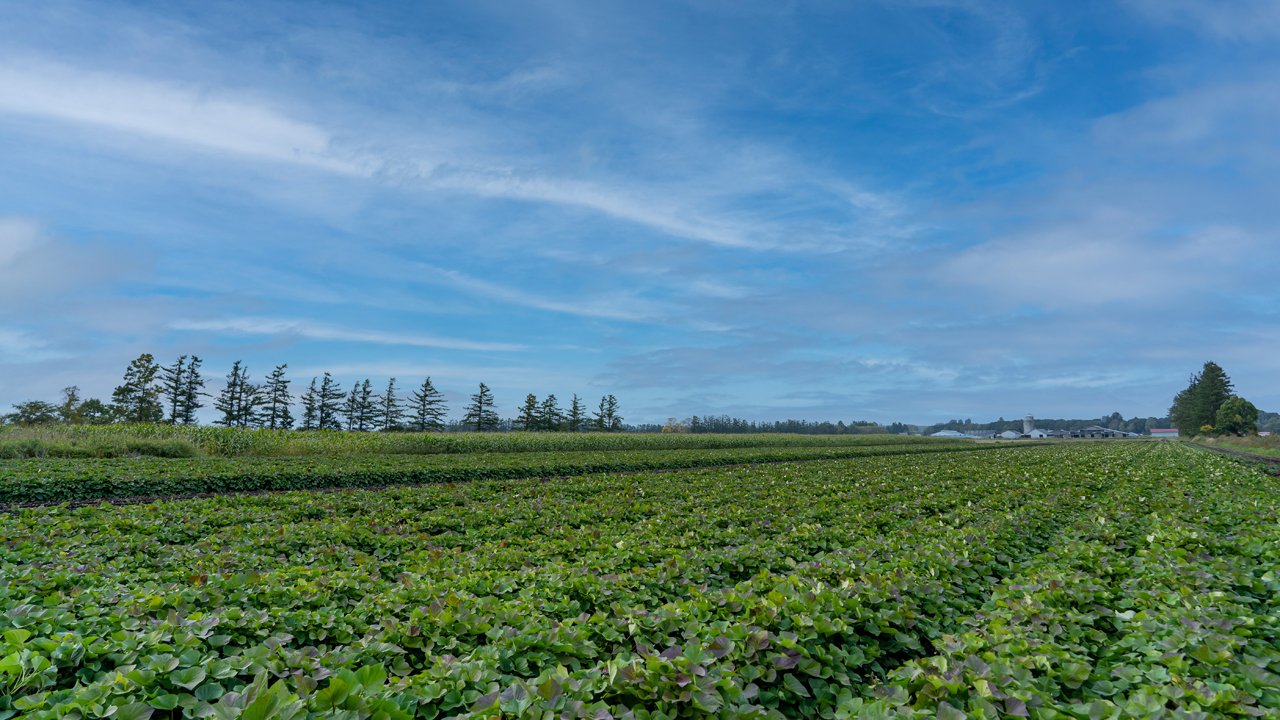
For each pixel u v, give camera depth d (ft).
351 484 70.59
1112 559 28.99
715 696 13.71
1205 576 24.30
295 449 110.01
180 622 16.71
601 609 21.53
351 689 12.83
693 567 26.07
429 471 77.46
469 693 13.78
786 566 28.22
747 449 161.17
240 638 16.85
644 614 19.07
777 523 38.63
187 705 12.51
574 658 16.90
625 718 13.30
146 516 38.55
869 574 23.08
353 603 21.66
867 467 88.28
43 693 12.43
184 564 27.76
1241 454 160.45
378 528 37.40
